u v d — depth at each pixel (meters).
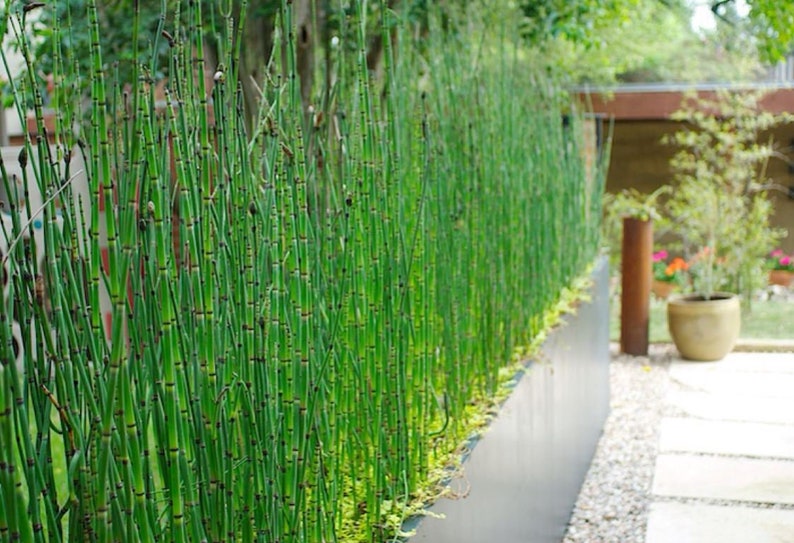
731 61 5.57
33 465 0.80
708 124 5.12
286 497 1.07
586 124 4.79
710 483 2.93
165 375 0.85
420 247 1.58
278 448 1.06
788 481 2.90
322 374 1.11
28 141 0.87
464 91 2.14
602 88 5.25
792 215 6.46
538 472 2.25
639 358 4.67
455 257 1.83
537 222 2.66
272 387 1.08
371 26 2.77
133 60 0.80
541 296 2.66
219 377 0.95
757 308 5.50
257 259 1.10
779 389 3.96
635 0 3.50
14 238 0.84
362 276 1.34
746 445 3.27
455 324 1.77
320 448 1.15
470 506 1.56
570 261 3.28
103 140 0.75
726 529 2.58
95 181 0.84
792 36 3.19
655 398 3.96
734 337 4.53
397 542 1.25
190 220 0.91
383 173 1.43
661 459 3.18
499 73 2.44
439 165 1.81
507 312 2.21
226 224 1.02
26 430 0.78
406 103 1.80
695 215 5.10
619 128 6.53
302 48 2.60
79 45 2.61
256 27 2.73
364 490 1.41
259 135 1.29
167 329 0.84
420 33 2.94
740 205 5.05
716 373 4.28
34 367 0.87
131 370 0.88
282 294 1.06
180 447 0.87
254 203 1.07
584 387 3.11
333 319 1.28
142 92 0.83
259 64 2.63
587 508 2.85
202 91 0.96
